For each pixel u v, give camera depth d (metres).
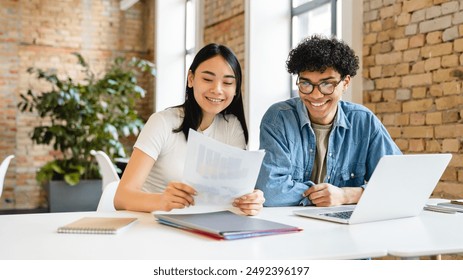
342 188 2.15
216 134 2.30
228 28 5.85
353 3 3.68
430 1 3.13
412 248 1.31
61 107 6.68
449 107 3.01
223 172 1.63
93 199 6.73
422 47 3.19
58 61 8.20
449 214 1.95
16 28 7.95
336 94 2.11
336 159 2.30
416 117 3.24
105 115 7.06
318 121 2.31
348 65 2.08
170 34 7.97
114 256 1.22
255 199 1.80
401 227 1.64
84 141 6.78
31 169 7.98
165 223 1.63
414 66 3.25
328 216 1.75
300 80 2.12
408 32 3.29
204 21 6.53
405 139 3.33
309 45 2.08
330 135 2.28
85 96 6.79
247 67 5.11
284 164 2.21
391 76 3.42
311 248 1.32
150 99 8.58
